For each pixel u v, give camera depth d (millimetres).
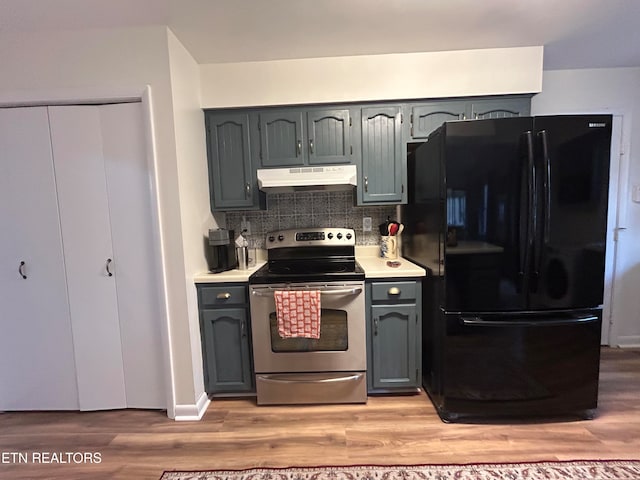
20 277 1873
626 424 1741
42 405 1959
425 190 1990
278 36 1853
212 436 1739
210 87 2158
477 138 1645
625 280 2613
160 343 1899
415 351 2016
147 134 1756
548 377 1751
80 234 1848
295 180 2111
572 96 2516
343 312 1949
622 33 1922
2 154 1807
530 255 1665
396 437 1690
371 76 2137
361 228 2580
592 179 1650
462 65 2109
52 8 1524
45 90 1748
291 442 1675
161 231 1809
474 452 1569
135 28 1717
